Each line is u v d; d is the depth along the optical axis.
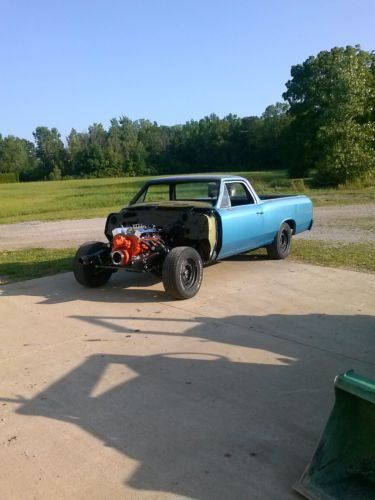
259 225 8.33
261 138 111.94
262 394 4.06
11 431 3.56
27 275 8.39
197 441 3.40
